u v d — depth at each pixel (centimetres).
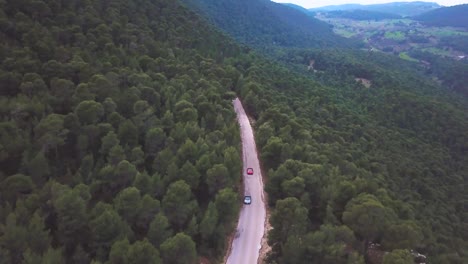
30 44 8000
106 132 6350
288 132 8525
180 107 7875
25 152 5212
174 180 5606
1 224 3853
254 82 12144
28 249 3559
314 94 16400
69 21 9838
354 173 8275
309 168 6278
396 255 4103
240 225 5916
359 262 4181
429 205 10225
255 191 6900
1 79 6525
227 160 6272
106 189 5388
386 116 18550
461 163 15725
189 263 4234
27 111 6097
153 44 11088
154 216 4741
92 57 8888
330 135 11481
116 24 10719
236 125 8469
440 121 18212
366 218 4738
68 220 4209
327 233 4644
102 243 4144
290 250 4566
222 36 17575
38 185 5088
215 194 5753
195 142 6875
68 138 6178
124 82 8450
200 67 11712
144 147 6725
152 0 14925
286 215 4966
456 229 9112
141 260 3803
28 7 9056
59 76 7388
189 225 4819
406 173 11938
